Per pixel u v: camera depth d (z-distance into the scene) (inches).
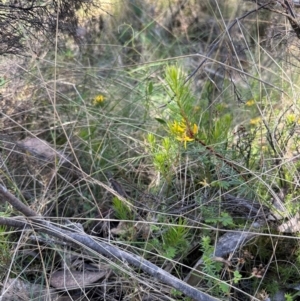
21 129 99.7
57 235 70.4
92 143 98.3
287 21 92.3
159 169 80.0
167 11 143.8
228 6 132.1
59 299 73.5
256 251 77.4
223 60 113.2
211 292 70.8
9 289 72.0
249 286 75.2
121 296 74.7
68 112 104.0
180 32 142.0
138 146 96.7
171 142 81.4
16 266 76.5
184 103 76.9
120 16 134.7
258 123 95.7
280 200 78.5
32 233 76.2
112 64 122.2
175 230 73.4
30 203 88.9
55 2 89.7
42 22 89.9
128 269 71.2
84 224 84.8
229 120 87.4
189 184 85.4
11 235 80.7
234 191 82.7
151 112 107.9
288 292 74.6
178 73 76.0
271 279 74.9
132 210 82.4
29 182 91.7
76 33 99.7
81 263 77.7
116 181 88.3
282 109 92.8
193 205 78.5
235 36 118.5
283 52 98.8
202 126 87.4
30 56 94.7
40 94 104.1
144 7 141.3
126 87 112.7
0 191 66.6
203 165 80.7
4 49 90.4
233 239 76.3
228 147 88.7
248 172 78.5
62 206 89.5
